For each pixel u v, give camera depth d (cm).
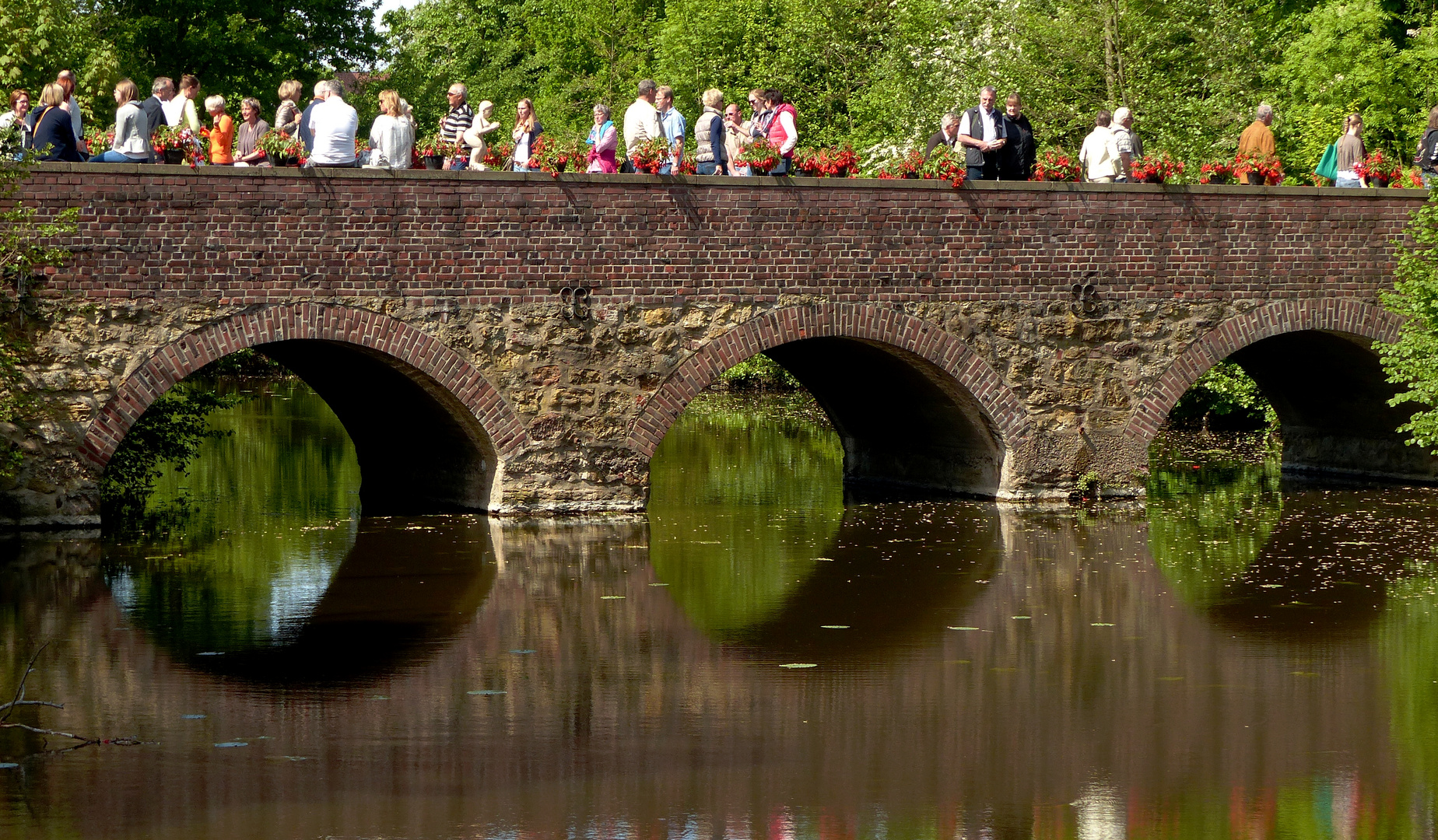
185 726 2322
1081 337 4400
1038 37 7150
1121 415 4462
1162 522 4212
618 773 2139
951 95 7256
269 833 1909
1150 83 6919
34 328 3650
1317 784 2108
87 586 3266
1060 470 4456
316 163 3869
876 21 8556
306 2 7600
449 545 3769
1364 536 4012
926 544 3862
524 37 11688
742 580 3391
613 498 4147
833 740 2288
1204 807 2023
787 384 10175
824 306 4181
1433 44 6656
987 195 4288
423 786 2078
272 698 2466
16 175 3534
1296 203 4531
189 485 5047
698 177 4078
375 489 4900
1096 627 2969
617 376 4081
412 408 4334
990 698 2495
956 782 2112
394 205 3875
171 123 3906
